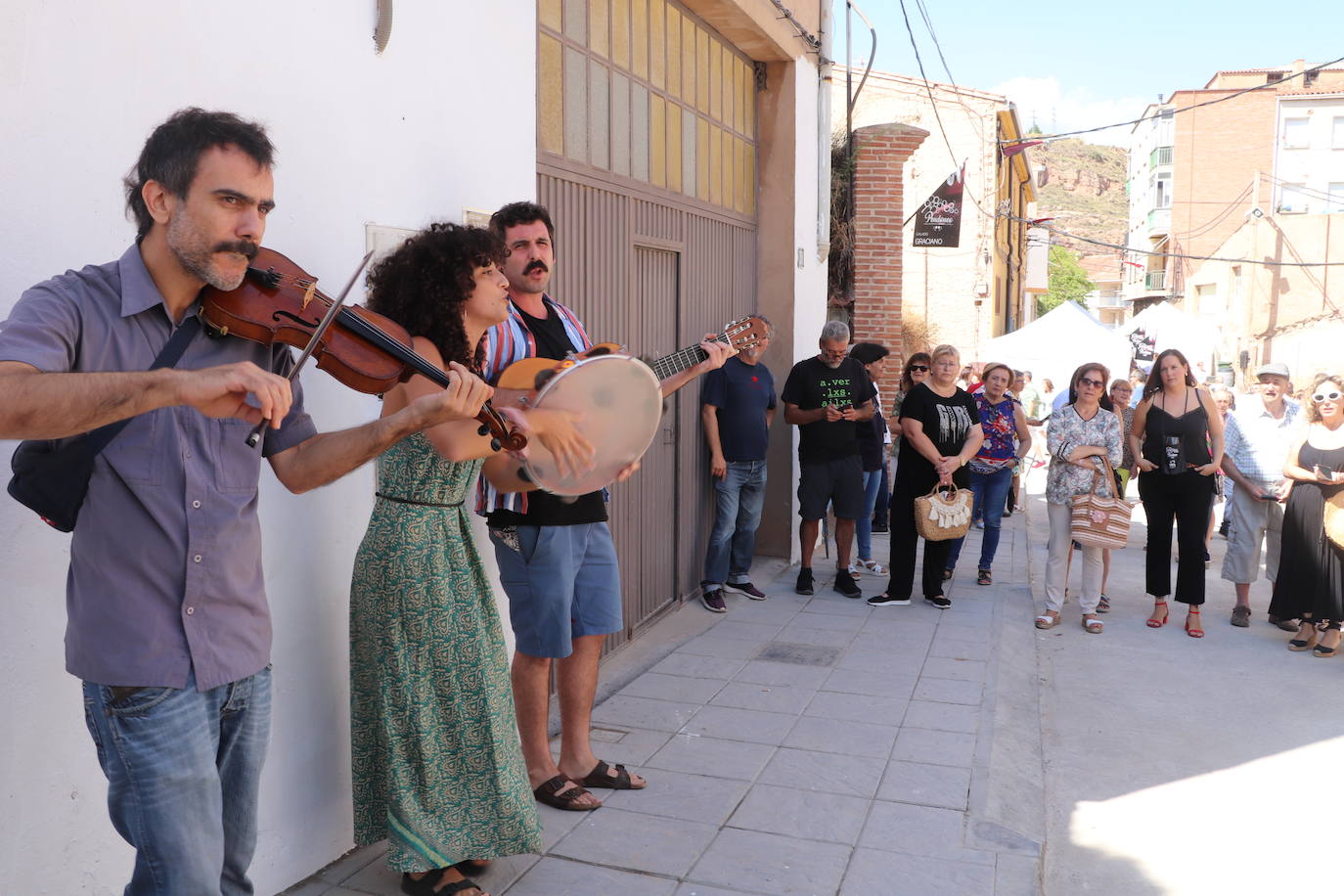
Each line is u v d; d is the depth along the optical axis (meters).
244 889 2.40
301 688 3.21
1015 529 11.13
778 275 8.22
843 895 3.29
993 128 20.34
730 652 6.08
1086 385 7.03
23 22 2.36
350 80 3.32
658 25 6.34
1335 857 3.93
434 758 3.07
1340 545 6.47
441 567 3.02
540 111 4.99
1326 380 6.62
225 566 2.13
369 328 2.37
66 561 2.49
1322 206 50.47
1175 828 4.18
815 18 8.59
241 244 2.00
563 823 3.75
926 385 7.25
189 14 2.75
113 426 1.99
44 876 2.48
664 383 3.87
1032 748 4.94
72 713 2.52
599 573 3.92
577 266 5.42
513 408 2.73
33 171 2.39
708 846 3.60
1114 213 183.00
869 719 4.96
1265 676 6.27
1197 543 7.14
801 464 7.60
